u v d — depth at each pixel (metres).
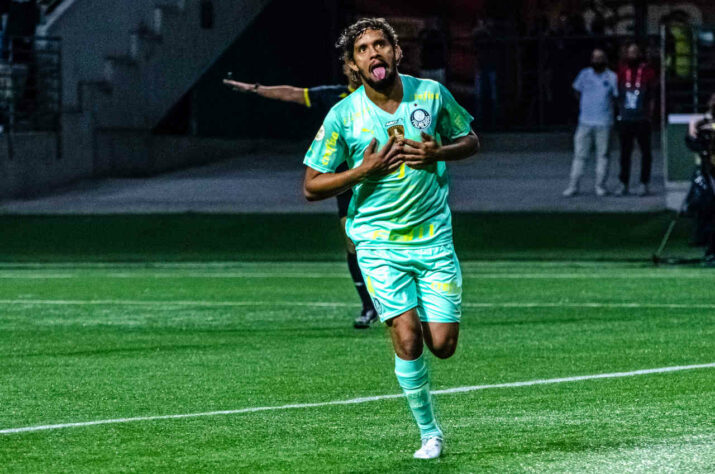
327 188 19.41
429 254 19.70
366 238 19.89
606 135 71.75
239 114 92.81
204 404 25.20
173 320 38.78
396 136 19.17
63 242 63.94
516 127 90.19
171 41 86.12
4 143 76.62
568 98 89.25
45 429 22.89
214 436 22.08
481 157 88.75
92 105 83.25
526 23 88.75
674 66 66.06
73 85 83.25
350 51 19.72
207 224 66.62
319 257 58.75
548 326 35.88
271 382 27.66
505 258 56.53
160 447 21.28
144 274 53.22
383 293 19.70
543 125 89.75
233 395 26.17
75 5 83.19
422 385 19.84
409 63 89.12
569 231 62.25
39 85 80.62
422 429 20.16
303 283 48.97
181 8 86.44
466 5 90.38
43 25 83.38
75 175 82.50
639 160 85.62
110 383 27.88
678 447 20.41
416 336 19.61
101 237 64.88
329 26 94.81
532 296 43.22
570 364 29.27
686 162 64.94
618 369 28.39
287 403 25.14
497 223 64.31
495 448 20.62
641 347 31.61
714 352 30.62
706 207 51.50
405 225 19.67
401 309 19.67
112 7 84.94
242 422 23.27
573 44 88.00
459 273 20.02
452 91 90.94
